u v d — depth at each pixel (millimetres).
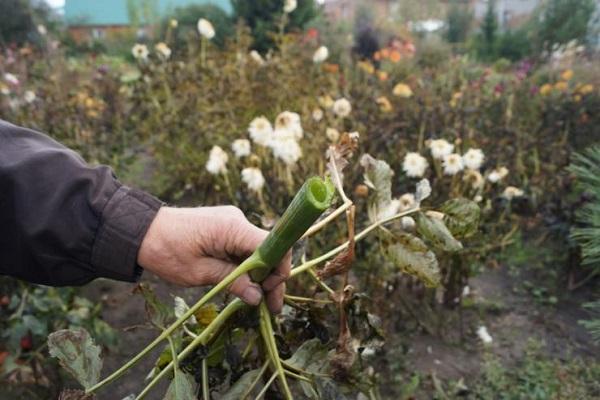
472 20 10492
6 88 3062
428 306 2037
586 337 2043
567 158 3127
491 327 2100
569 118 3623
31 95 2969
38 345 1602
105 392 1667
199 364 665
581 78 5062
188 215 695
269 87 2883
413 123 2834
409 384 1728
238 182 2344
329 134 2037
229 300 733
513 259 2600
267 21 6910
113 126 3379
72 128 2916
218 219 681
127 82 4570
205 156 2617
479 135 3012
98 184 712
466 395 1720
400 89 3117
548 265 2562
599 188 1467
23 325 1485
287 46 3570
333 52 5789
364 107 2893
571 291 2365
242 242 672
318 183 541
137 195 714
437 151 2025
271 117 2848
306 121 2490
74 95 3527
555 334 2061
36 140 762
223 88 2875
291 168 2021
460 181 2174
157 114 2975
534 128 3609
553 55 6578
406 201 1494
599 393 1723
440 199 2061
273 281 637
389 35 6961
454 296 2135
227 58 3359
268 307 678
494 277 2500
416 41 7133
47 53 5441
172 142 2883
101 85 4027
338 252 747
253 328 672
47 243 695
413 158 1969
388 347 1854
